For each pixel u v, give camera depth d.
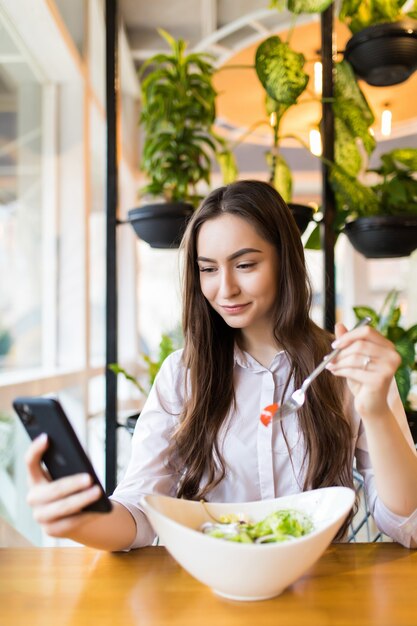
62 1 2.60
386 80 1.71
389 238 1.70
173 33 3.71
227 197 1.07
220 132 4.56
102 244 4.07
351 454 1.20
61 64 2.76
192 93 1.93
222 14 3.47
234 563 0.67
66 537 0.84
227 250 1.05
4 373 2.31
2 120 2.29
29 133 2.63
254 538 0.75
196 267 1.17
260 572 0.68
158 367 1.95
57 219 2.97
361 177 4.82
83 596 0.78
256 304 1.08
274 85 1.65
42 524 0.70
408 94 3.30
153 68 4.09
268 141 4.83
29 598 0.77
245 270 1.07
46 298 2.89
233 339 1.24
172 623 0.70
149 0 3.32
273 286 1.10
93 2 3.01
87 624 0.70
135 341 5.00
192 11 3.45
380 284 5.69
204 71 1.93
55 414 0.69
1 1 2.22
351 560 0.90
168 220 1.73
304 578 0.82
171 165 1.91
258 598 0.74
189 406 1.20
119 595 0.78
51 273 2.93
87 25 2.98
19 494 2.15
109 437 1.81
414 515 0.92
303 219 1.72
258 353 1.24
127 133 4.62
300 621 0.70
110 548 0.91
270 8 1.82
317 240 2.04
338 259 5.80
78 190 2.98
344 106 1.75
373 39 1.60
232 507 0.87
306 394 1.18
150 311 5.46
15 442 2.07
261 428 1.19
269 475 1.17
